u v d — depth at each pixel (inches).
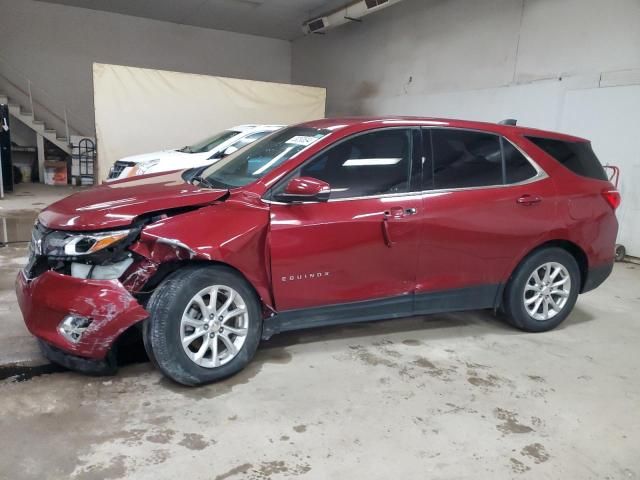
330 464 90.0
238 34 595.5
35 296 107.3
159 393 111.3
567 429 105.3
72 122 533.3
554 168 151.5
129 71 384.2
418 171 133.6
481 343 147.4
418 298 136.6
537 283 153.0
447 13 376.8
